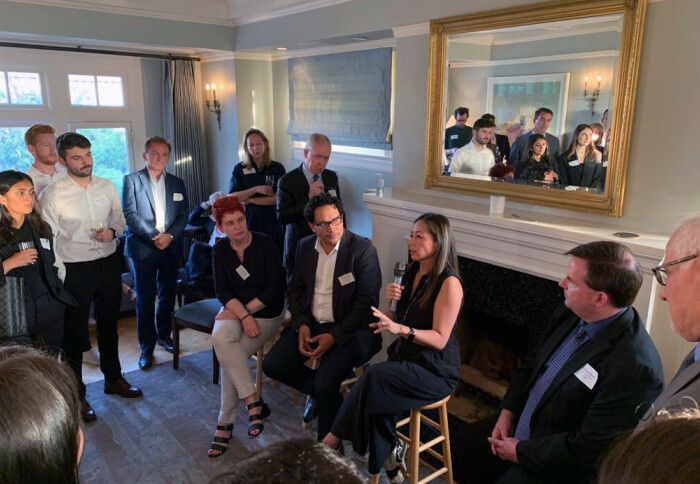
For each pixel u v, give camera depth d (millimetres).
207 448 2641
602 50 2145
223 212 2705
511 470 1725
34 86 4512
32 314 2438
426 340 2061
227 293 2795
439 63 2832
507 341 2885
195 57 5148
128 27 4152
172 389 3227
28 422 572
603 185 2230
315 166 3361
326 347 2471
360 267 2551
